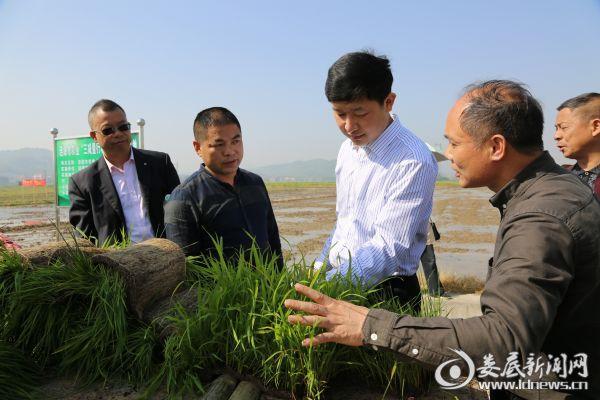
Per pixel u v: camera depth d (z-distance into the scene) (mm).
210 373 1883
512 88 1426
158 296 2102
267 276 1963
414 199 2219
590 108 3168
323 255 2678
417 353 1308
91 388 1847
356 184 2445
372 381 1997
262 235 2947
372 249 2211
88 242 2617
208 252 2750
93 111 3518
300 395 1795
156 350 1966
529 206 1314
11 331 1936
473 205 25906
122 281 1946
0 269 2021
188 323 1798
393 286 2312
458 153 1486
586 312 1323
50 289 1934
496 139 1397
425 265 5211
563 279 1219
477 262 9625
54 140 6105
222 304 1900
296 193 40000
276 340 1771
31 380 1853
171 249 2223
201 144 2676
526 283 1207
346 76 2129
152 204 3705
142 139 4961
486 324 1222
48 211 19750
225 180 2789
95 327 1890
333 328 1466
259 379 1833
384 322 1384
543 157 1421
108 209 3576
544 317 1190
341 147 2678
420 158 2223
